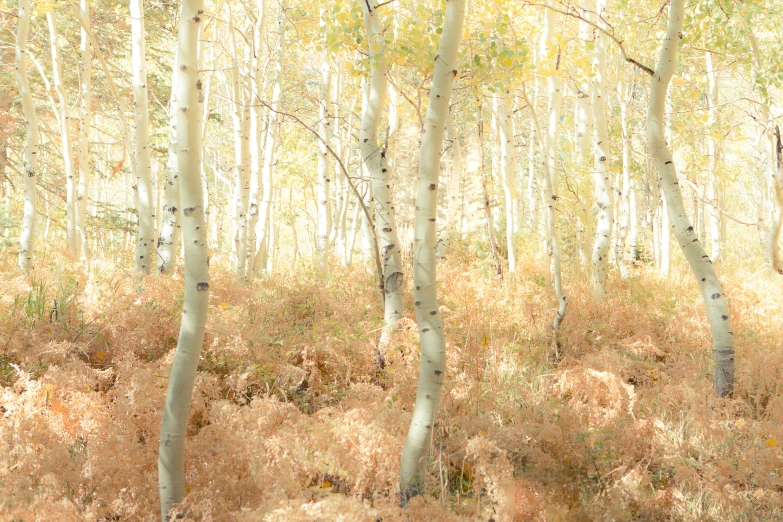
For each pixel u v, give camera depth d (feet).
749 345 22.31
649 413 16.46
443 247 47.80
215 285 24.63
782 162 32.53
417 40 23.29
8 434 12.36
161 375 14.64
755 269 48.44
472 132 64.64
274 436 12.63
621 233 52.75
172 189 27.63
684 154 54.29
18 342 17.15
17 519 10.28
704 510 12.62
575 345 22.16
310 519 9.91
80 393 13.76
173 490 10.80
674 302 28.94
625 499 12.32
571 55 29.43
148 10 43.88
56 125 62.28
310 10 39.45
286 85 52.85
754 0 30.40
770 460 13.83
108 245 64.75
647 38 42.80
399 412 13.97
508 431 14.14
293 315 24.44
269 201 40.32
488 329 22.31
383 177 21.83
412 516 10.64
